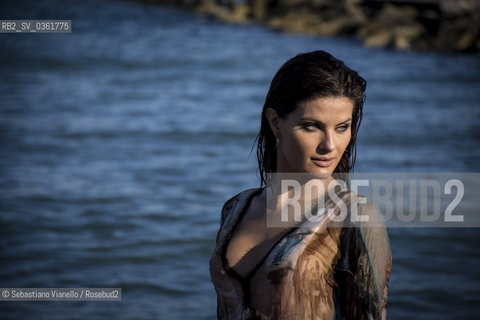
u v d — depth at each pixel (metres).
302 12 51.66
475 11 43.00
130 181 17.44
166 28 53.84
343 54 40.25
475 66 37.81
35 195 16.02
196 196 16.27
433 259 12.30
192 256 12.70
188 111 27.17
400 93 30.45
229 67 38.12
